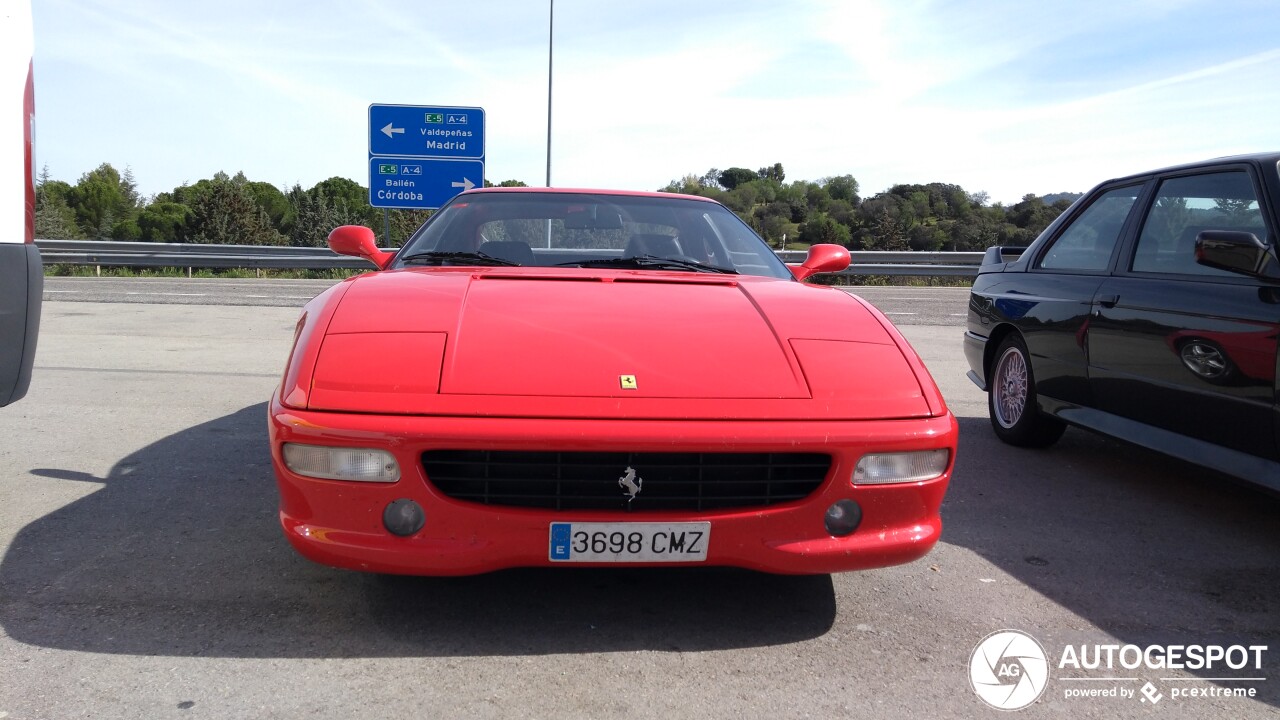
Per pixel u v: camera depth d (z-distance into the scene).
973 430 4.87
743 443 2.10
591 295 2.67
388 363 2.21
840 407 2.22
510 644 2.22
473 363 2.22
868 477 2.20
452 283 2.72
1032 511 3.42
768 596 2.57
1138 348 3.37
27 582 2.53
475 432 2.05
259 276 18.12
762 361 2.33
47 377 5.78
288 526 2.18
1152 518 3.36
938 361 7.39
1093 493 3.68
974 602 2.56
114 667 2.05
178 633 2.23
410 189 15.36
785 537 2.19
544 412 2.09
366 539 2.12
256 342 7.57
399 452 2.07
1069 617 2.47
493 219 3.41
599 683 2.03
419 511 2.11
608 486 2.13
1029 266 4.41
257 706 1.89
